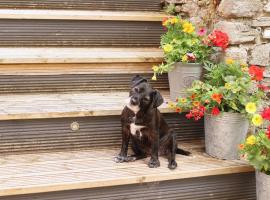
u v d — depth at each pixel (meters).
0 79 2.78
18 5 3.34
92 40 3.19
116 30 3.21
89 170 2.30
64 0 3.42
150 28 3.27
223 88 2.45
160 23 3.28
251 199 2.53
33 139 2.52
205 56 2.77
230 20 2.70
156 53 3.10
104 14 3.21
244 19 2.67
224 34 2.64
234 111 2.44
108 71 2.96
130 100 2.30
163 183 2.33
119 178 2.21
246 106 2.31
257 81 2.60
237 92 2.43
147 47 3.30
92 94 2.91
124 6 3.56
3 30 3.01
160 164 2.44
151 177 2.26
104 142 2.65
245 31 2.67
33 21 3.04
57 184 2.11
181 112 2.70
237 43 2.67
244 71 2.53
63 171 2.27
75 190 2.19
